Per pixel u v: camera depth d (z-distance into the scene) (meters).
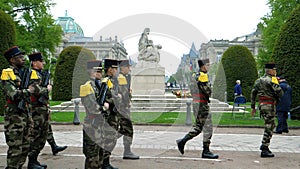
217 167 5.88
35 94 5.47
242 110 16.52
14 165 4.81
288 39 13.59
